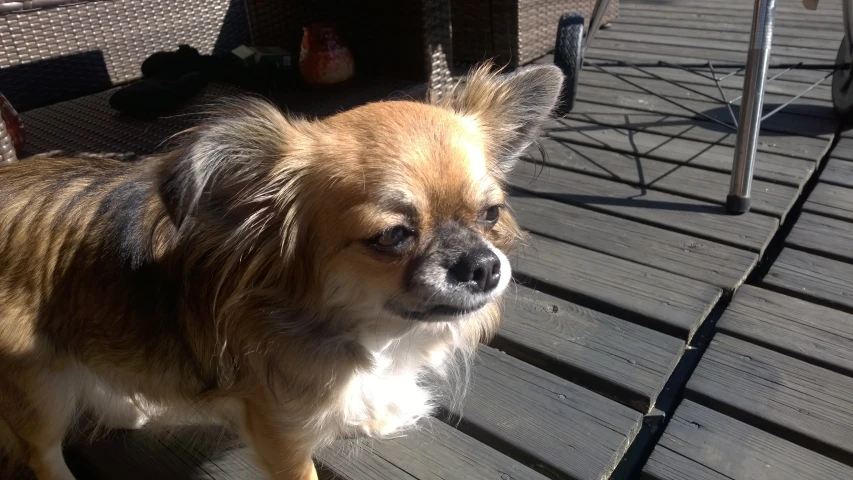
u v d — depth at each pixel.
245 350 0.26
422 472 0.28
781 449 0.28
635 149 0.53
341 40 0.54
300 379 0.26
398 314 0.25
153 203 0.26
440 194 0.24
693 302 0.36
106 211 0.26
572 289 0.38
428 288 0.23
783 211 0.44
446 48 0.56
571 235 0.43
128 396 0.29
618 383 0.31
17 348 0.25
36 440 0.27
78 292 0.26
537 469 0.28
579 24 0.55
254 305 0.25
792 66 0.61
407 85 0.54
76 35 0.56
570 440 0.29
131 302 0.26
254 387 0.26
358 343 0.27
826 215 0.44
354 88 0.54
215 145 0.22
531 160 0.47
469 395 0.31
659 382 0.31
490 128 0.30
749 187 0.43
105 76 0.58
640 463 0.29
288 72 0.55
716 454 0.28
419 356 0.30
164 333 0.26
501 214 0.30
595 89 0.65
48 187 0.27
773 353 0.32
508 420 0.30
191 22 0.63
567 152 0.54
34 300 0.25
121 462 0.30
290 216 0.25
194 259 0.25
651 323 0.35
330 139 0.25
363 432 0.30
